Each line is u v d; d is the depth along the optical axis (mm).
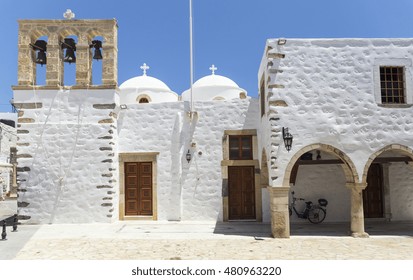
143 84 17094
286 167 10500
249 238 10422
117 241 10023
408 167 13852
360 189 10570
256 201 13648
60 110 13258
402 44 11016
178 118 14000
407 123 10742
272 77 10773
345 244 9562
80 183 13023
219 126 13992
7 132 30188
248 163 13797
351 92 10797
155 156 13969
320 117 10680
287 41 10891
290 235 10867
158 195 13828
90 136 13195
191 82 14078
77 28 13523
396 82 11117
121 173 13906
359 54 10938
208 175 13844
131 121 14117
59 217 12883
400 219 13719
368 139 10664
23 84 13297
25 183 12938
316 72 10836
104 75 13445
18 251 8875
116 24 13867
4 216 16281
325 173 13773
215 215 13680
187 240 10141
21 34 13406
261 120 13211
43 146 13086
